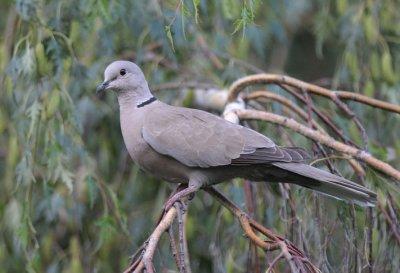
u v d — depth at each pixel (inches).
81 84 494.3
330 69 652.1
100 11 463.5
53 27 465.7
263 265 443.2
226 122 398.6
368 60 506.6
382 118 502.9
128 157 532.4
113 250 486.9
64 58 453.1
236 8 466.6
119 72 424.5
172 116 404.5
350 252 389.4
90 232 489.1
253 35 534.9
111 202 469.7
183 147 392.5
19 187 456.8
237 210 370.0
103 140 525.7
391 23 517.3
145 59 525.7
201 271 496.1
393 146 505.7
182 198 382.0
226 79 519.2
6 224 459.5
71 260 474.0
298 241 396.2
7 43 499.5
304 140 473.4
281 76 442.9
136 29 497.7
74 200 470.3
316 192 395.2
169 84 520.7
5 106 475.2
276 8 562.6
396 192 412.5
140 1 489.7
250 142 387.5
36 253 434.6
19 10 451.5
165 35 478.9
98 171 490.6
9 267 481.4
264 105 493.0
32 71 443.8
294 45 644.7
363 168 417.4
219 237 476.1
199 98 520.4
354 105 490.6
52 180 459.5
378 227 404.5
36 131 442.3
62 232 495.5
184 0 397.1
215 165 387.9
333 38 577.3
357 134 478.6
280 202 435.5
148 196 517.7
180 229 344.8
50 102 442.3
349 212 391.9
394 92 500.4
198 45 532.7
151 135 399.5
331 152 426.6
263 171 389.7
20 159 465.4
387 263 402.0
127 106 423.5
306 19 629.9
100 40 506.6
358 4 521.7
